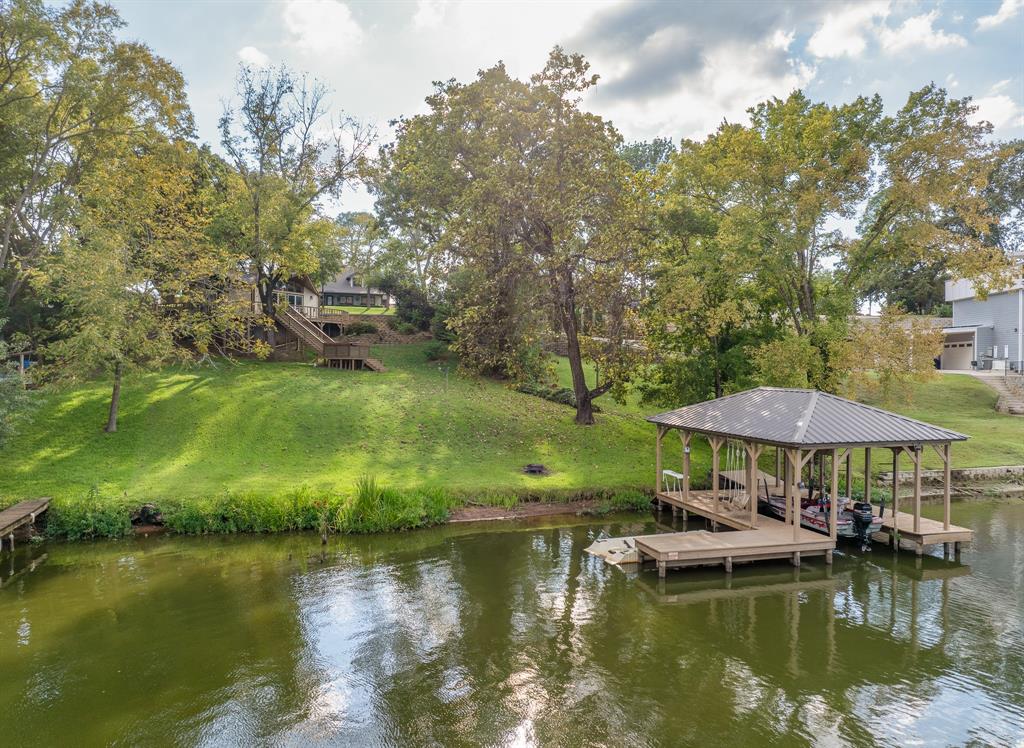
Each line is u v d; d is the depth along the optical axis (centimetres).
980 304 4375
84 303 2069
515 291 2462
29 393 1978
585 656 1026
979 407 3438
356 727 817
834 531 1527
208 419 2375
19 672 956
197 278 2628
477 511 1920
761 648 1059
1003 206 5134
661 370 2694
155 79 2494
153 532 1670
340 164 3438
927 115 2105
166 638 1077
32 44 2228
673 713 855
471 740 790
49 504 1664
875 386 2136
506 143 2356
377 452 2294
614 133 2455
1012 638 1107
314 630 1115
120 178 2492
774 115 2334
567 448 2533
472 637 1095
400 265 4456
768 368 2166
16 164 2495
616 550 1588
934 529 1617
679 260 2566
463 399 2977
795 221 2152
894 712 862
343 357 3316
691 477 2231
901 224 2177
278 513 1708
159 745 775
